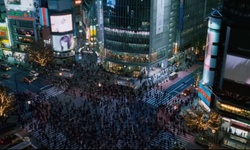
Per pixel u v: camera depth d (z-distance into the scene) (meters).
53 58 121.62
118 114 88.94
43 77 113.75
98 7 116.12
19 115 87.75
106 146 74.25
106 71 118.00
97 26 122.94
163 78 112.81
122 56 115.19
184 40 128.75
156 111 90.94
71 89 103.94
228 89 81.69
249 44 74.88
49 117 87.50
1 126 83.69
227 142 80.25
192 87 104.94
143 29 107.88
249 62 76.00
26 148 74.19
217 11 82.44
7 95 89.94
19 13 123.75
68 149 74.12
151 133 80.31
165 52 120.06
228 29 77.94
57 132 80.88
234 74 79.50
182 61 127.94
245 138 78.38
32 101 96.69
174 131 81.62
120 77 109.62
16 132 81.81
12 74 116.69
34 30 124.12
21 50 129.25
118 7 106.94
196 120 80.06
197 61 127.88
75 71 117.06
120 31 110.50
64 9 118.25
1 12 127.62
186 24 125.44
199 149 67.12
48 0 116.06
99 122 84.56
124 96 98.94
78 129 81.00
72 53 124.88
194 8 127.62
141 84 108.44
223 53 81.38
